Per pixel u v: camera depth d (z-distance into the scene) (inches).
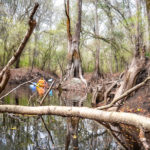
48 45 1080.2
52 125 140.4
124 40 675.4
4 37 768.9
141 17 439.5
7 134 114.4
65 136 115.0
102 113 99.0
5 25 725.9
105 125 147.6
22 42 57.9
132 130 134.3
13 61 65.7
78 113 104.3
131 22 487.2
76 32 561.9
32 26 52.4
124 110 199.0
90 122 155.3
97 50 851.4
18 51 61.9
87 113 102.0
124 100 215.5
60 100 286.7
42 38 1028.5
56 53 1185.4
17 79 770.2
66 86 500.4
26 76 818.2
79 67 552.1
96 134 122.1
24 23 692.7
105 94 251.9
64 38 1028.5
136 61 224.5
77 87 498.0
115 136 117.2
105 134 122.4
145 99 203.0
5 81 69.8
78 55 558.3
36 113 104.7
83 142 104.0
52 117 170.1
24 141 102.1
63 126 138.8
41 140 105.2
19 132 119.6
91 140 108.0
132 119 89.0
